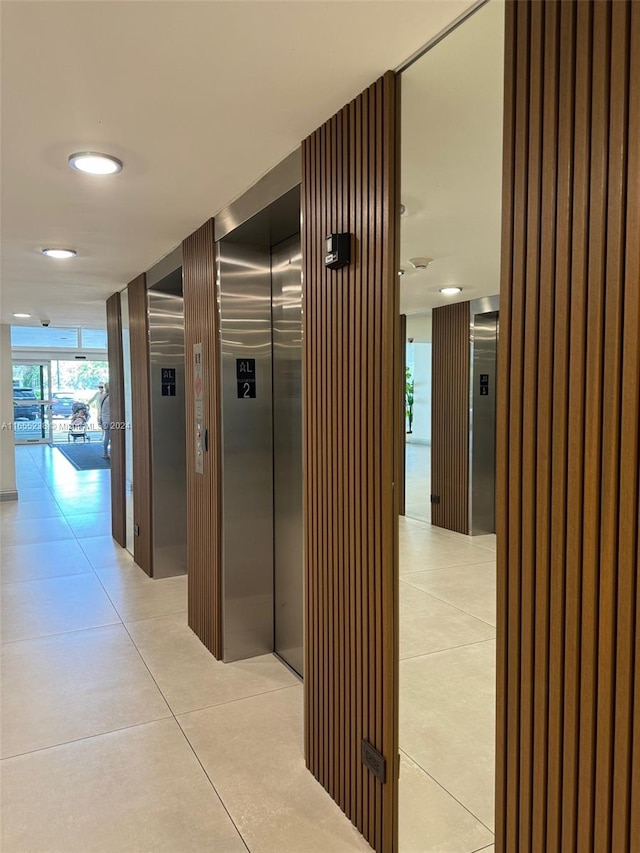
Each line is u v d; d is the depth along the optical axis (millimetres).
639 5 1067
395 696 2010
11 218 3412
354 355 2109
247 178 2793
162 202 3135
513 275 1365
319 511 2416
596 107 1152
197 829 2191
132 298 5406
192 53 1708
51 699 3117
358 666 2158
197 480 3893
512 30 1354
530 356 1322
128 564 5605
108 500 9117
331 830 2191
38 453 15719
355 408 2119
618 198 1114
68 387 17656
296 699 3139
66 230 3688
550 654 1295
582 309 1193
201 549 3842
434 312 2701
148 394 5039
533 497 1331
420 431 2945
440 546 3092
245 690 3229
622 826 1155
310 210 2355
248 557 3619
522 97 1324
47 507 8539
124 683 3297
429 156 2115
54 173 2678
